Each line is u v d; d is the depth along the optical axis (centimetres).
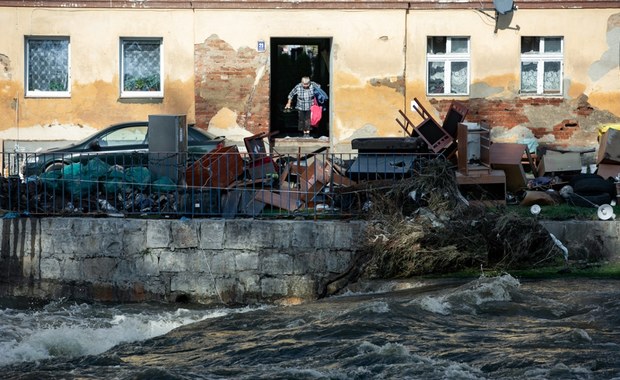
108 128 2228
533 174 2148
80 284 1742
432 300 1488
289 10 2594
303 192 1783
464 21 2603
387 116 2614
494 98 2617
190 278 1723
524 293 1535
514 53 2606
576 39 2602
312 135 2762
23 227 1748
